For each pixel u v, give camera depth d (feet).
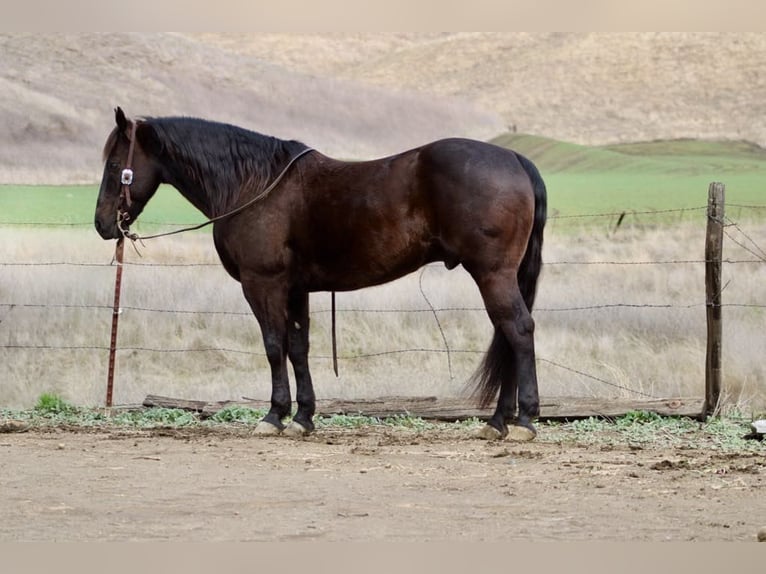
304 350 37.91
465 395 44.06
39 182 165.37
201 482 28.22
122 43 256.52
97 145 198.80
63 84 226.99
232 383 49.57
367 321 57.31
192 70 255.09
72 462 31.24
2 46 239.91
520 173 34.55
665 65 277.44
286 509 25.00
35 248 78.69
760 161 199.62
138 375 50.80
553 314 59.00
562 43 303.27
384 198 35.01
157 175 38.45
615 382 45.47
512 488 27.50
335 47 317.83
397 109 261.24
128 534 22.53
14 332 56.29
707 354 41.19
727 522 23.81
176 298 60.95
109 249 79.51
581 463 31.32
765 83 260.62
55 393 47.78
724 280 68.33
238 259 37.06
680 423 39.50
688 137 233.14
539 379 46.65
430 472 29.84
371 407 41.68
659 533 22.82
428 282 64.34
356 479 28.76
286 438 36.52
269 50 308.19
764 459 32.17
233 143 37.37
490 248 33.88
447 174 34.27
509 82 282.56
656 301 63.57
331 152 239.30
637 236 98.99
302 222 36.24
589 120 252.42
